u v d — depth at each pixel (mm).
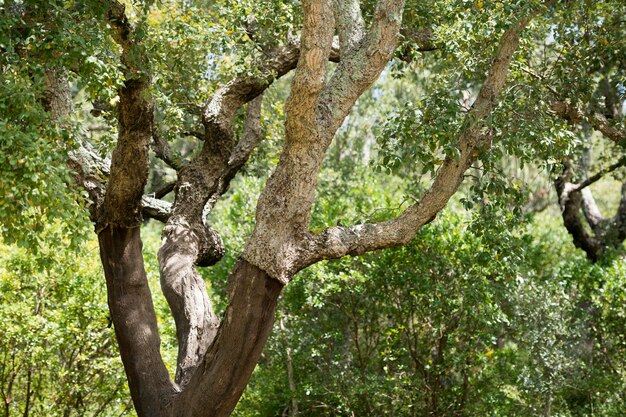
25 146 4516
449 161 6031
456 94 6715
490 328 10555
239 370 5578
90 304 9320
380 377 10469
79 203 5137
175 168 8531
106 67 5035
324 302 10820
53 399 9672
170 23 7465
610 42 8047
